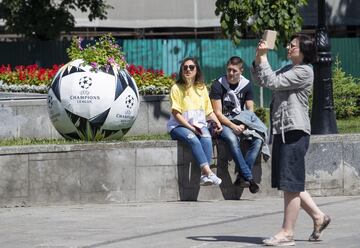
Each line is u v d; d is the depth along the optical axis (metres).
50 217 12.81
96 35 42.81
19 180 13.65
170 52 36.72
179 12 43.03
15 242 10.88
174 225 12.07
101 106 14.74
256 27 23.94
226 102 14.70
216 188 14.65
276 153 10.31
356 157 15.32
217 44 36.59
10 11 37.59
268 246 10.32
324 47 16.75
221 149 14.59
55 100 14.94
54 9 38.16
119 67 15.18
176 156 14.41
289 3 23.88
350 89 28.58
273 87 10.11
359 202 14.35
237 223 12.20
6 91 24.36
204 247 10.34
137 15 42.97
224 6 24.28
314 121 16.86
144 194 14.30
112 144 14.09
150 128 20.52
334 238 10.81
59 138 18.03
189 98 14.26
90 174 13.98
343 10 43.78
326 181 15.15
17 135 18.98
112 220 12.54
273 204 14.16
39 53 37.97
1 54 37.97
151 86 21.53
